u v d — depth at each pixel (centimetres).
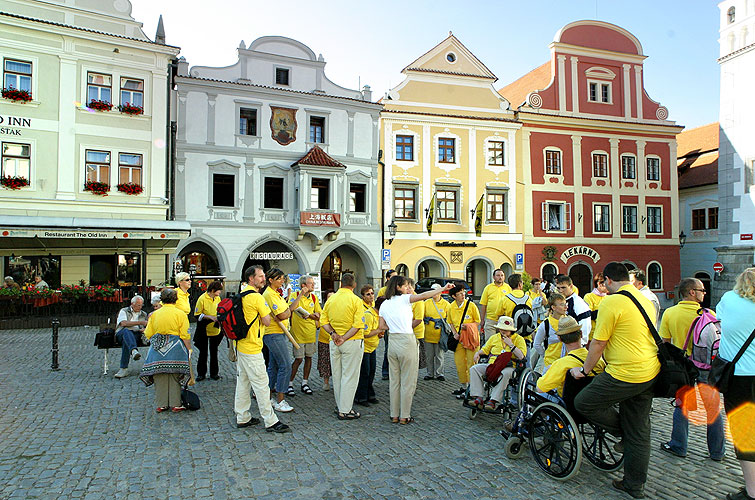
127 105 2148
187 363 752
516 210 3016
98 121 2116
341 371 737
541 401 556
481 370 696
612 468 508
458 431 666
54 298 1730
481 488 495
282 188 2553
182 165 2345
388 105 2798
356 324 714
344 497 474
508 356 671
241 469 536
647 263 3259
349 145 2680
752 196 2238
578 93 3166
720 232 2398
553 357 650
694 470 543
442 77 2908
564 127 3122
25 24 1967
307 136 2589
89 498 468
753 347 458
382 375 1020
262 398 654
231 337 658
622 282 490
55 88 2041
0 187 1939
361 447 604
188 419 709
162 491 483
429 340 980
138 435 641
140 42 2167
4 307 1658
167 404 746
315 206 2577
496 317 941
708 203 3278
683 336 599
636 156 3272
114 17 2150
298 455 576
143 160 2200
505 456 578
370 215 2716
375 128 2744
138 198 2189
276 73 2550
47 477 513
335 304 722
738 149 2309
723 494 485
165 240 2239
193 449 593
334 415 738
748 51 2259
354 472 530
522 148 3042
